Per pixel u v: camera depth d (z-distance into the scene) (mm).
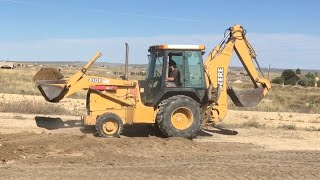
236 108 29844
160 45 14617
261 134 17125
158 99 14547
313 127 20141
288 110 30984
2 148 11305
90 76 14602
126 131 16156
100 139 13062
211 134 16734
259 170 10531
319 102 46500
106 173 9656
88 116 14344
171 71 14656
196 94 14766
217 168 10539
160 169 10250
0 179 8828
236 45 16250
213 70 15766
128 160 11148
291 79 88750
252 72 16484
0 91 33281
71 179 9047
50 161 10594
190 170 10242
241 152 12977
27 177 9055
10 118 17938
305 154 12844
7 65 87688
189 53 14758
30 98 27922
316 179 9930
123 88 14633
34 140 12422
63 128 16141
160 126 14344
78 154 11438
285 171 10523
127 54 15086
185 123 14547
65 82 14555
